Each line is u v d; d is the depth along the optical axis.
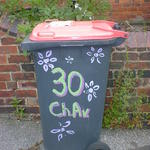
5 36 3.34
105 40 2.49
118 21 5.96
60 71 2.61
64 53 2.56
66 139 2.86
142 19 6.03
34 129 3.50
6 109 3.65
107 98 3.46
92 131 2.83
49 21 2.98
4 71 3.48
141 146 3.24
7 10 3.58
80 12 3.49
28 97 3.58
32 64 3.43
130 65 3.32
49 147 2.91
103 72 2.64
